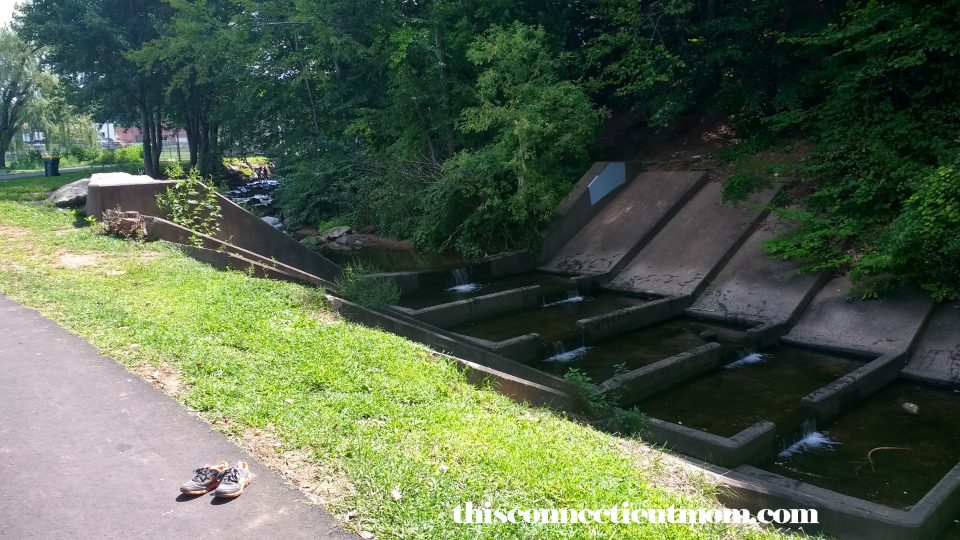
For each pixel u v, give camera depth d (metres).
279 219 26.52
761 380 11.29
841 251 14.32
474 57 19.42
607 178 20.31
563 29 22.84
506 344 11.78
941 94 14.96
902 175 13.77
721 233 16.89
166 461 4.98
